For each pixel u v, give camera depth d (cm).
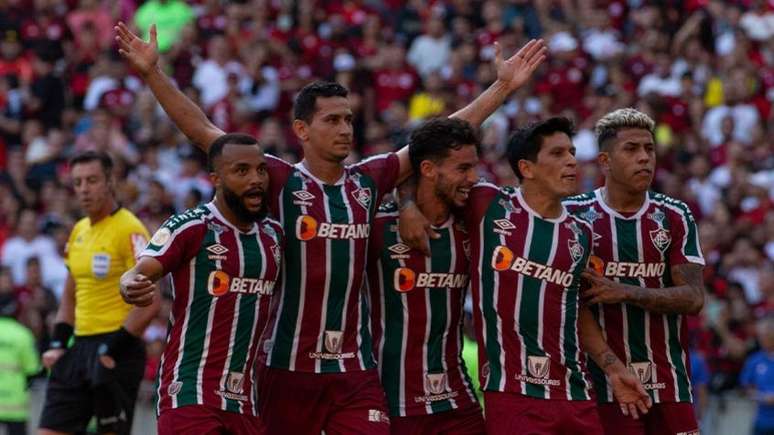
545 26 7219
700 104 6594
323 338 2761
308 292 2758
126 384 3428
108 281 3422
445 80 6781
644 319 2872
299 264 2756
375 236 2825
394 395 2827
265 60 6794
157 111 6406
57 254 5709
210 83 6719
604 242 2862
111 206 3438
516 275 2759
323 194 2769
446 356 2841
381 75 6781
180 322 2683
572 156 2758
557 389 2753
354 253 2767
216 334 2669
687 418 2903
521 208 2788
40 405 4525
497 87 2959
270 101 6656
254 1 7250
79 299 3459
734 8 7394
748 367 4744
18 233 5806
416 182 2816
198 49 6950
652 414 2906
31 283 5197
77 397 3475
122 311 3428
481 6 7331
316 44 6919
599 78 6819
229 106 6506
